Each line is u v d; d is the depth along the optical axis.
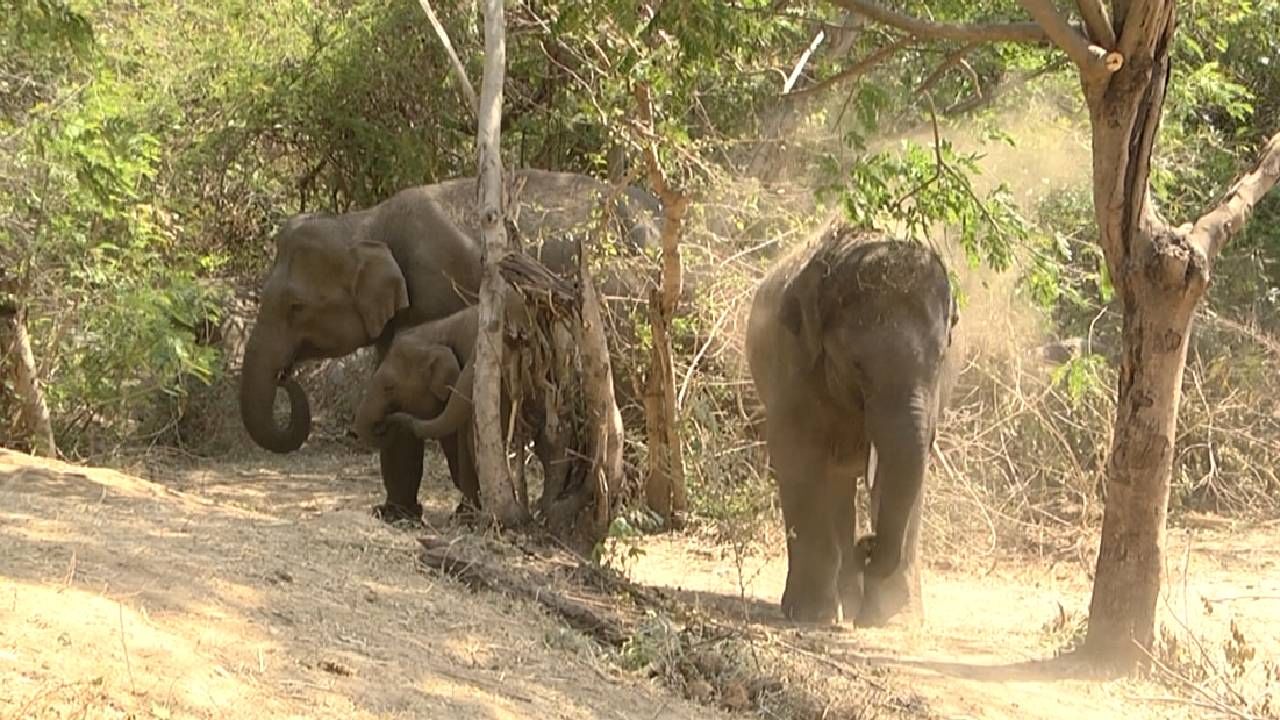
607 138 15.21
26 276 15.54
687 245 14.50
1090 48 9.35
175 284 16.83
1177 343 9.56
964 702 8.64
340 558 8.73
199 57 20.59
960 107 15.48
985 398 15.54
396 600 8.10
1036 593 12.91
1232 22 16.31
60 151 14.89
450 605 8.29
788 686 8.30
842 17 15.61
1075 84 15.85
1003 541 14.87
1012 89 15.63
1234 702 9.19
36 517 8.22
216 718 5.88
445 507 15.92
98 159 15.25
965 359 14.70
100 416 17.97
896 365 10.26
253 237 21.36
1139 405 9.63
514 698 7.03
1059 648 10.24
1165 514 9.76
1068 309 17.69
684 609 9.39
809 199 15.57
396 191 20.45
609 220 14.52
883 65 14.66
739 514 13.78
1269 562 14.37
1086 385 14.87
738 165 16.47
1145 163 9.52
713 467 14.40
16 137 15.13
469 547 9.48
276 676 6.48
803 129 16.27
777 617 11.05
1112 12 9.59
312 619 7.37
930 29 10.03
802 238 14.00
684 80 12.14
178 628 6.69
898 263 10.47
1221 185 17.92
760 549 13.84
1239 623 11.55
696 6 10.62
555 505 12.47
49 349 16.61
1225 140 19.23
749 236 15.68
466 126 20.48
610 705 7.37
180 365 16.72
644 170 14.20
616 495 12.38
